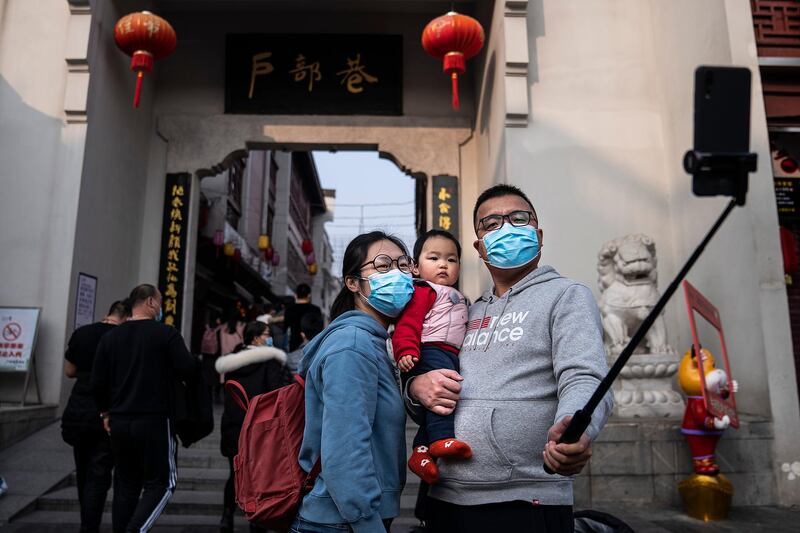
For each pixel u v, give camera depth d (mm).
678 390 6082
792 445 4598
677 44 6324
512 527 1480
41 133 6492
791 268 5641
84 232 6465
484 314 1793
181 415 3291
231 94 8242
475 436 1541
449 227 7973
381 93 8328
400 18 8547
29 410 5543
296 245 22750
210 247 12133
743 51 5281
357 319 1737
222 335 8773
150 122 8203
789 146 6230
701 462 4184
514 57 6469
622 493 4406
